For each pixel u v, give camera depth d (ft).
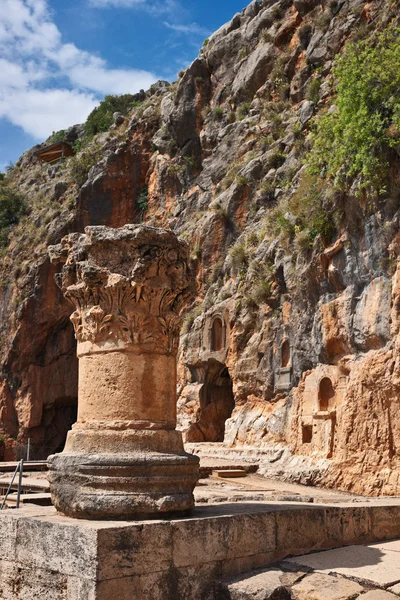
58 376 135.03
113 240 27.25
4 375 134.82
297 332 68.69
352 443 55.98
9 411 133.69
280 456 66.85
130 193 136.26
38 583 23.15
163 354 27.86
